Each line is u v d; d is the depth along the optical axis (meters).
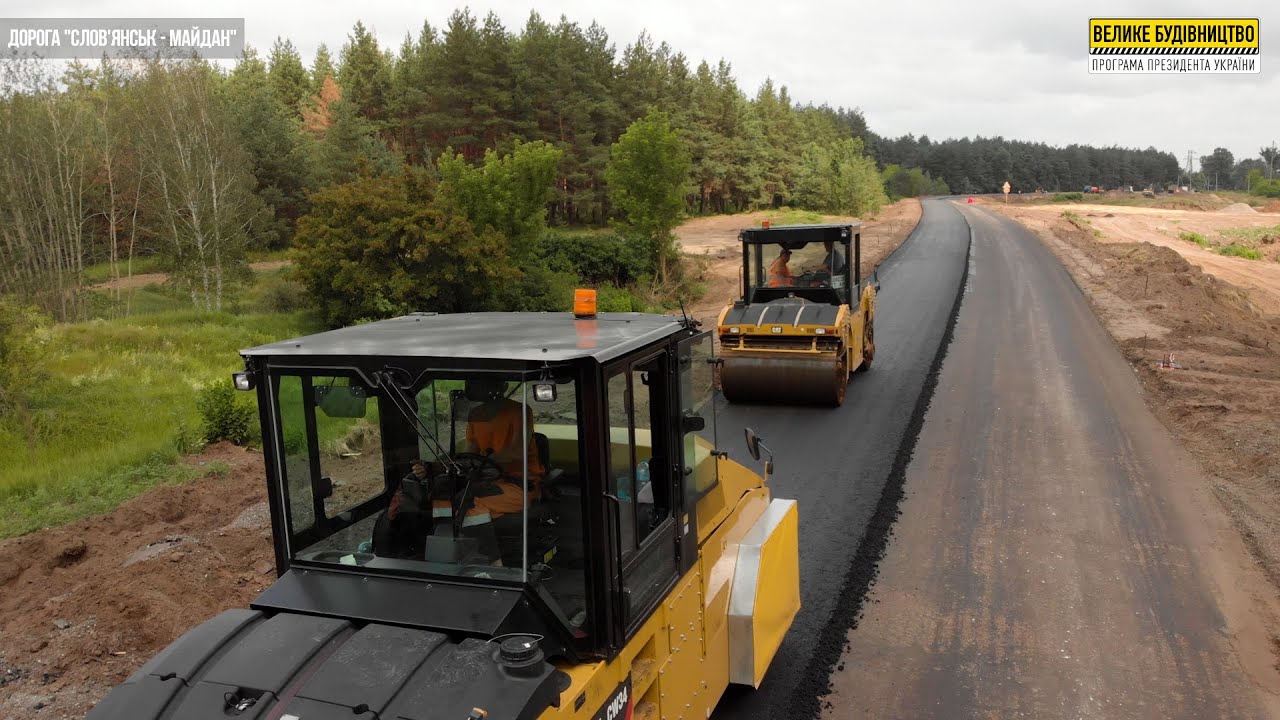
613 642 3.41
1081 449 11.11
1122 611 6.90
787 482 10.10
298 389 3.69
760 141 88.06
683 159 31.34
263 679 2.90
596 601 3.37
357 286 20.67
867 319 16.00
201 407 12.81
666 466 4.10
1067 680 5.94
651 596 3.85
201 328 21.62
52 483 10.88
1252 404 12.78
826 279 14.27
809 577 7.53
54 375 15.12
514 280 22.72
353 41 65.06
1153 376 15.02
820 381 13.06
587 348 3.38
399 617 3.24
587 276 30.39
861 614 6.89
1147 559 7.84
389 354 3.40
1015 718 5.50
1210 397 13.28
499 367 3.25
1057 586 7.35
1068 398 13.73
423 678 2.88
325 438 3.79
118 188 36.59
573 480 3.54
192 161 30.47
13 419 13.09
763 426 12.57
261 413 3.67
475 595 3.29
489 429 3.43
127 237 42.59
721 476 5.15
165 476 10.84
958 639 6.49
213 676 2.94
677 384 4.13
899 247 42.06
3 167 28.75
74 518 9.45
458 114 54.06
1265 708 5.61
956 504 9.29
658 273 31.91
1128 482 9.83
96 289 32.97
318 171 49.16
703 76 90.50
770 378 13.23
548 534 3.53
